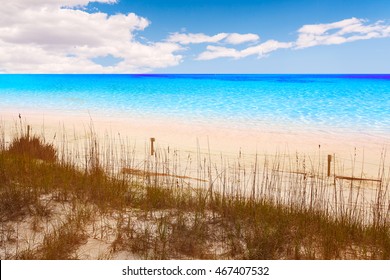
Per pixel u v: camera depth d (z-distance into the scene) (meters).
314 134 20.08
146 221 4.84
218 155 13.55
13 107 34.41
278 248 4.32
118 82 79.50
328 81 79.94
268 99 42.06
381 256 4.29
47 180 5.68
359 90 53.94
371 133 20.39
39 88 63.09
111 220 4.81
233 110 31.78
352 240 4.78
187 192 6.23
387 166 12.19
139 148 14.09
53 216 4.73
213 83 74.75
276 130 21.42
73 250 4.06
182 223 4.71
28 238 4.22
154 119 26.08
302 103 37.62
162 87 63.28
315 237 4.67
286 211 5.32
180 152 13.73
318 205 5.57
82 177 6.05
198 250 4.18
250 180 8.84
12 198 4.79
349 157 13.95
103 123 23.59
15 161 6.43
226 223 4.81
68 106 35.28
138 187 6.33
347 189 8.48
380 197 6.10
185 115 28.48
